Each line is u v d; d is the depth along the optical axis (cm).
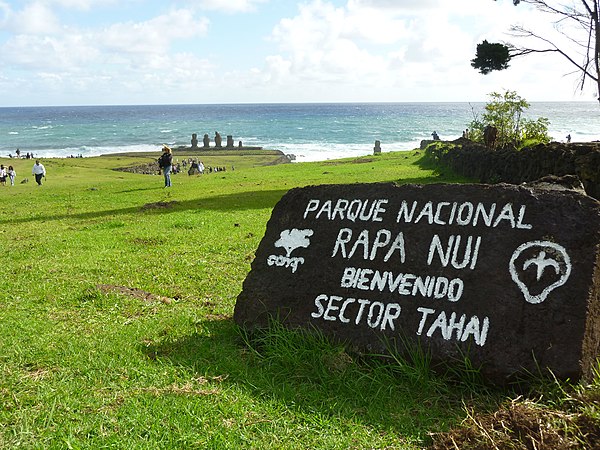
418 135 9912
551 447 334
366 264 506
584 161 1216
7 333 566
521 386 412
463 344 434
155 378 455
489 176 1842
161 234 1203
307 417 392
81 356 501
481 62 2044
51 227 1429
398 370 445
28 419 388
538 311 421
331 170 2878
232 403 411
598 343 423
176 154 6644
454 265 468
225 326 582
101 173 4150
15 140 10850
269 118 18675
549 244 439
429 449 355
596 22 2009
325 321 495
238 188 2252
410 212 512
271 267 549
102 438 364
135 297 706
